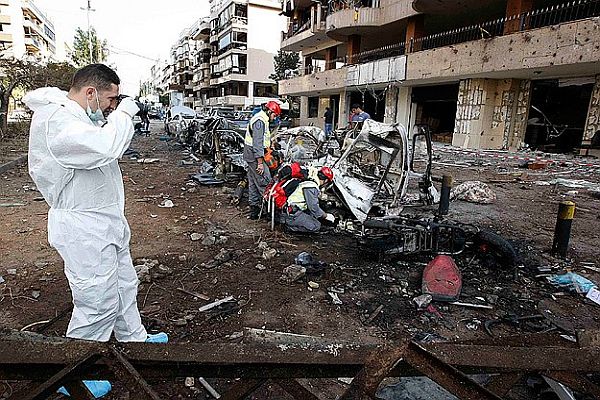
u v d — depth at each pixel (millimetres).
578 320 3277
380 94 25453
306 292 3744
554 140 18344
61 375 1148
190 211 6641
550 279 4055
